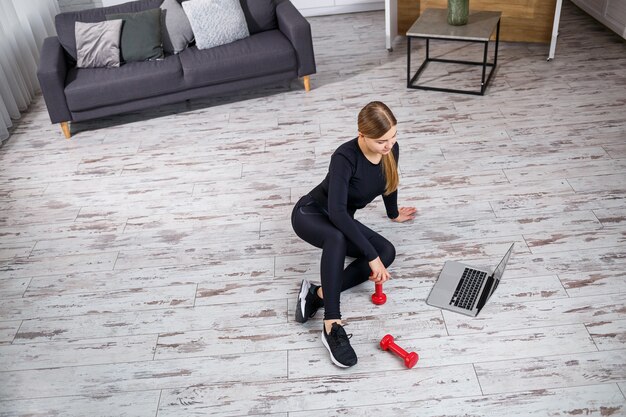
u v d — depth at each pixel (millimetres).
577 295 2797
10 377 2656
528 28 5152
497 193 3492
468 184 3588
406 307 2826
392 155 2654
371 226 3334
